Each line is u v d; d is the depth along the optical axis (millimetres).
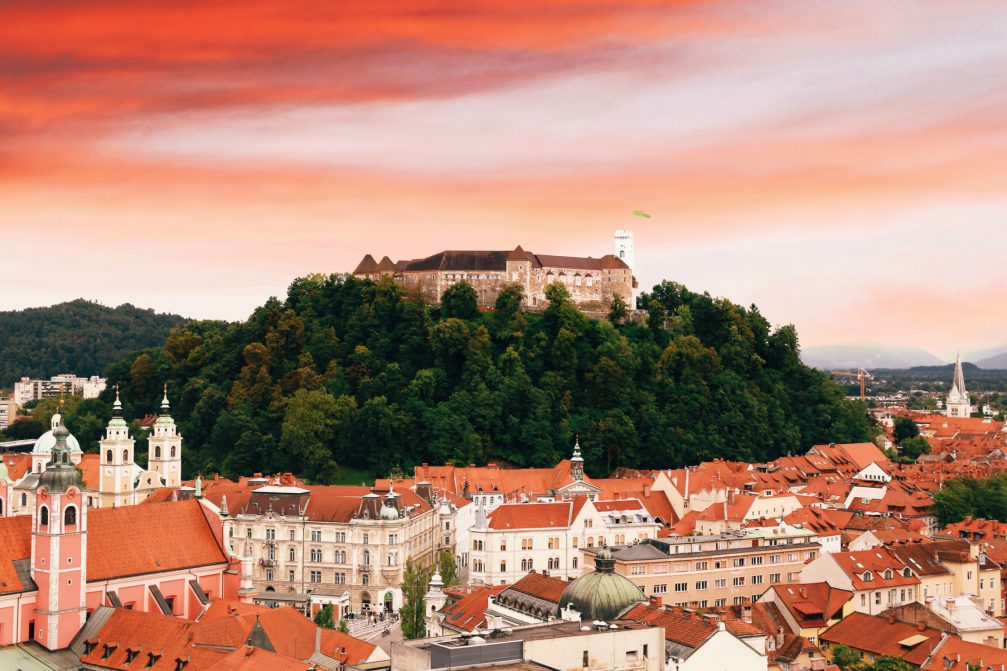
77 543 194250
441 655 146625
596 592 176750
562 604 179875
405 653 152750
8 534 196875
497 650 149375
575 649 154875
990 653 197500
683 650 161125
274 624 186250
